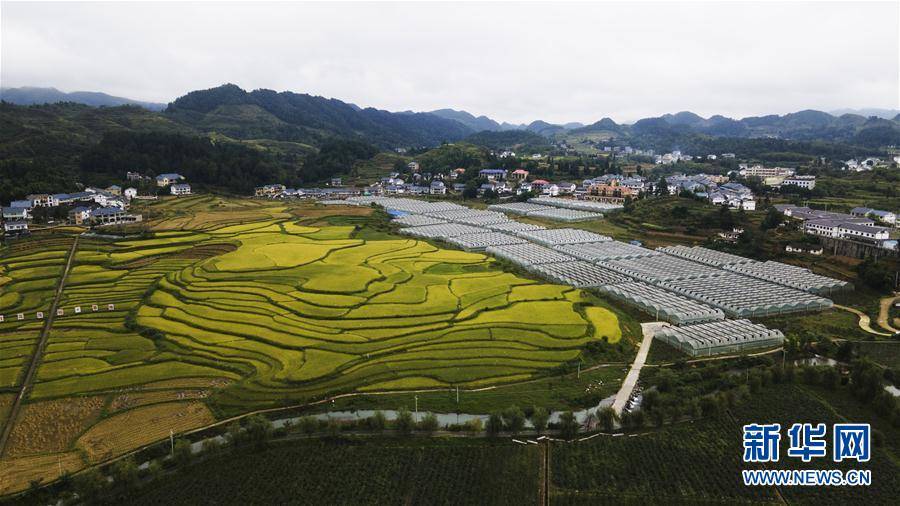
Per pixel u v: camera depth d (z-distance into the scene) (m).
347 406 91.31
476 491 73.25
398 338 115.75
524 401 93.00
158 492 72.81
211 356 107.81
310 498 71.75
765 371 99.44
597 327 123.94
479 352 109.69
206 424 86.44
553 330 120.69
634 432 85.56
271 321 124.00
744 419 88.69
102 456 78.56
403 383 98.50
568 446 82.00
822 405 92.38
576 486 74.12
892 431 85.38
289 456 79.44
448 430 85.44
